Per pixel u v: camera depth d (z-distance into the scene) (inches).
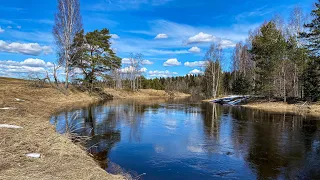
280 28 1380.4
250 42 1732.3
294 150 366.3
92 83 1441.9
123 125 572.4
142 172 276.1
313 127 561.9
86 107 921.5
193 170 285.3
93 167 229.0
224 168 292.2
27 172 195.3
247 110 966.4
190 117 742.5
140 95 2269.9
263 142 415.8
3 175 183.9
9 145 253.3
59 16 1099.9
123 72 2568.9
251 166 298.0
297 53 1082.7
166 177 263.1
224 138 446.6
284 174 273.1
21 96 817.5
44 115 584.4
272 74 1151.0
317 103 978.7
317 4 966.4
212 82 1888.5
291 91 1273.4
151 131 509.0
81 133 464.1
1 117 398.3
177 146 389.7
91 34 1338.6
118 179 211.8
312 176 266.2
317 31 932.0
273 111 925.2
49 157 238.7
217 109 1009.5
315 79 1019.3
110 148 370.0
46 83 1197.1
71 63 1204.5
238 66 2059.5
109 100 1432.1
